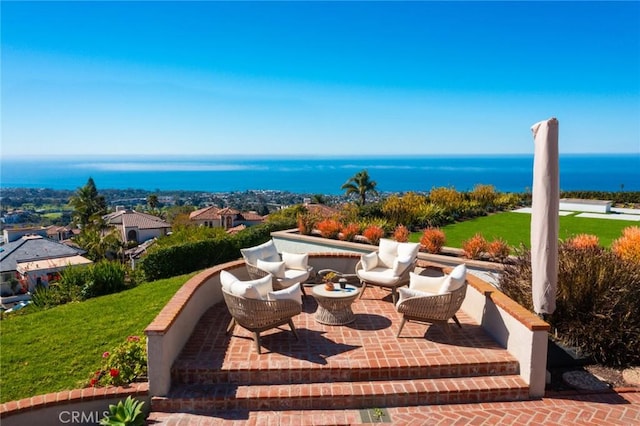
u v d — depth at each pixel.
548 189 5.15
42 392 5.33
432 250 10.06
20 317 8.11
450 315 5.85
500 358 5.25
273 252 8.23
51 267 33.94
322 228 12.98
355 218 14.33
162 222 56.12
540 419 4.50
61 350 6.50
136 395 4.73
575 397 4.97
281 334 6.07
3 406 4.40
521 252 8.51
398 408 4.73
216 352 5.42
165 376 4.71
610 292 5.97
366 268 7.88
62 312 8.36
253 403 4.69
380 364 5.09
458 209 17.53
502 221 16.70
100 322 7.69
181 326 5.51
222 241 14.62
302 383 4.98
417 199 17.25
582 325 5.89
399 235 11.56
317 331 6.18
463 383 4.96
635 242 7.62
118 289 12.16
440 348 5.57
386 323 6.51
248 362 5.14
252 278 7.66
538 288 5.34
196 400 4.66
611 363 5.75
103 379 5.10
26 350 6.50
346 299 6.26
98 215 51.47
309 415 4.58
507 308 5.44
